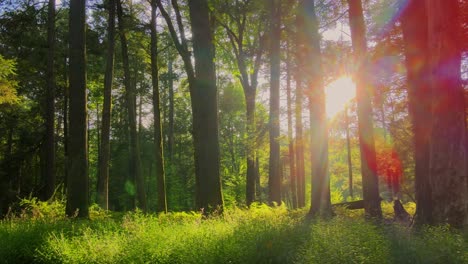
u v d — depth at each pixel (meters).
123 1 23.28
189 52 17.70
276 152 20.73
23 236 8.39
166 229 7.77
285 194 38.59
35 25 24.36
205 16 11.94
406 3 11.00
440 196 8.16
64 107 29.81
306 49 13.77
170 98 42.62
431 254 5.02
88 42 25.53
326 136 13.32
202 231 7.25
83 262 6.60
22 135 27.06
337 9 17.42
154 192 43.28
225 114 44.22
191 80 17.31
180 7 23.94
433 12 8.59
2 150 28.47
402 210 13.05
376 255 5.08
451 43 8.37
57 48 27.11
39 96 28.81
